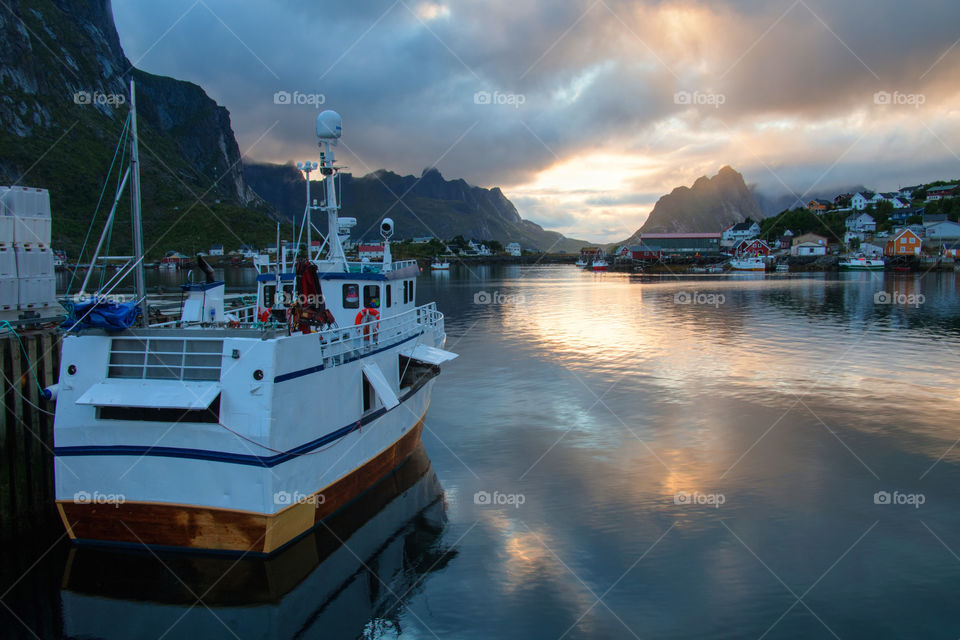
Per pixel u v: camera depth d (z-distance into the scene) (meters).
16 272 16.41
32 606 11.07
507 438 21.14
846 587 11.98
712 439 20.83
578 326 49.97
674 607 11.38
